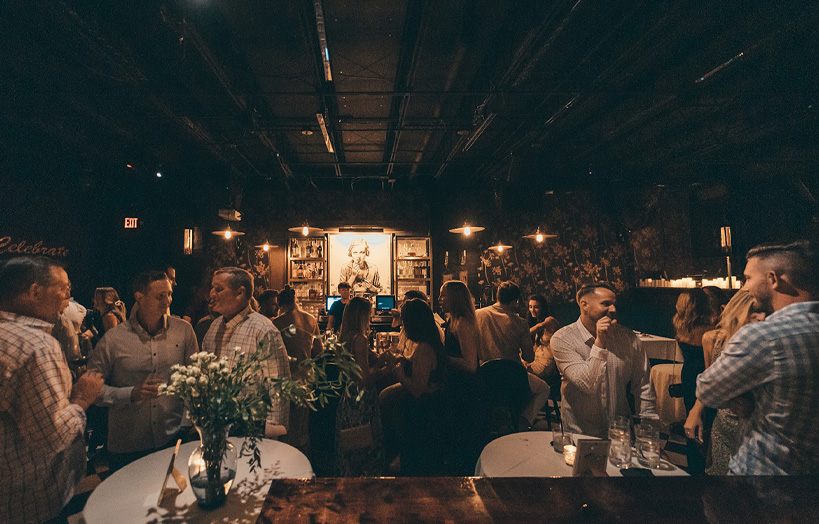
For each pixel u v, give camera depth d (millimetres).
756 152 5914
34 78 3785
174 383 1256
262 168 7992
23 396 1288
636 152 6492
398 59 3979
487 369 2346
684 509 785
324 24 3156
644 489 853
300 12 3006
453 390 2270
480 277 8469
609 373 2002
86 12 2957
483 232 8539
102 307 4641
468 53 3834
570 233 8562
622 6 3084
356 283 8562
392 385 2674
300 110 5238
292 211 8617
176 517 1275
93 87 4094
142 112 4758
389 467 2807
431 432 2264
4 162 5188
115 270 6781
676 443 3584
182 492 1418
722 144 5578
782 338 1142
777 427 1149
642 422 1660
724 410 1756
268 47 3711
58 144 5496
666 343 4715
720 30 3332
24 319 1408
